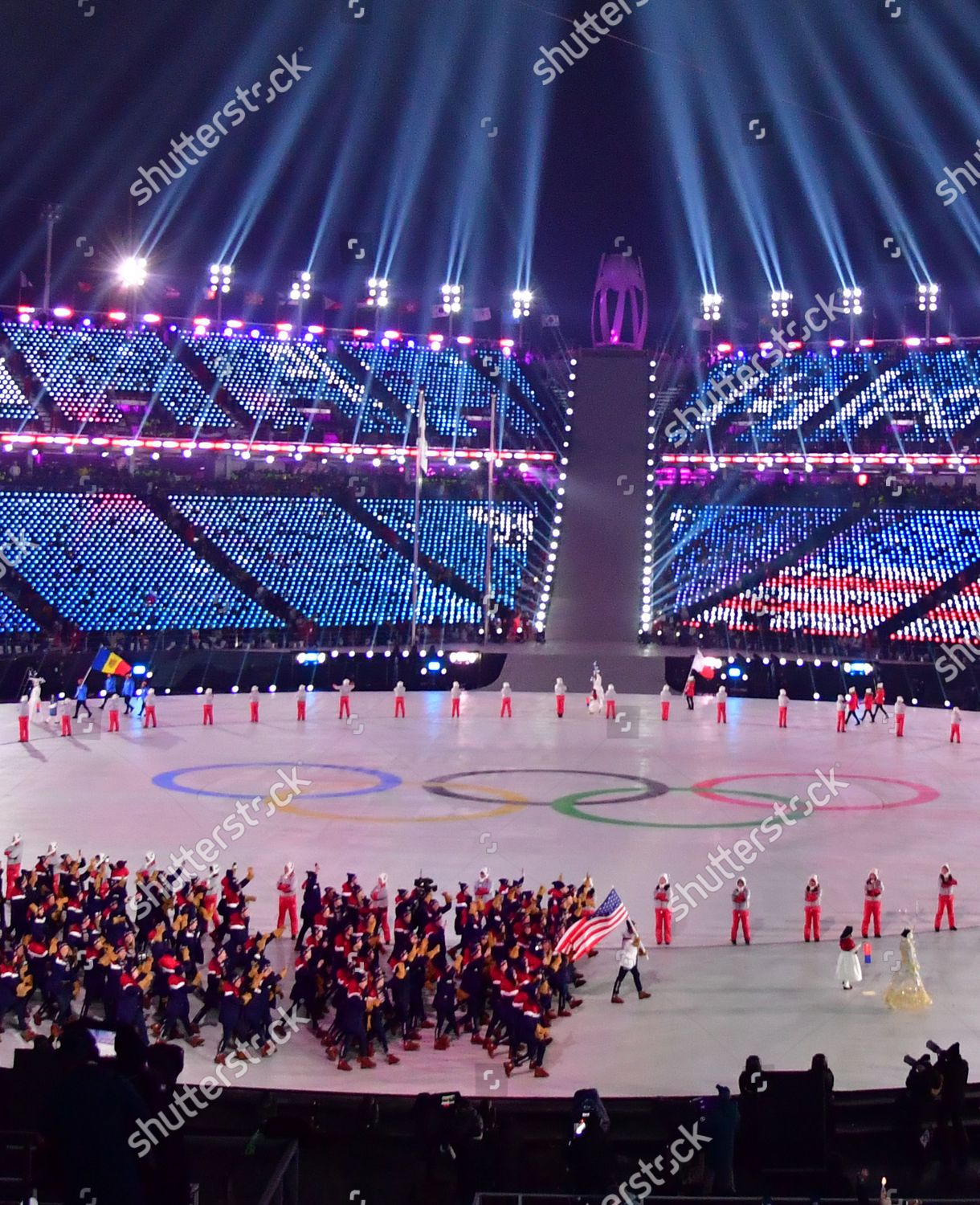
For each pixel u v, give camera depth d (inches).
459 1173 779.4
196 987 1031.0
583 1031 1043.3
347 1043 1000.2
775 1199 654.5
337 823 1755.7
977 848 1663.4
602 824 1766.7
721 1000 1114.1
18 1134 676.7
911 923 1341.0
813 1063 820.0
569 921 1144.8
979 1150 860.0
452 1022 1021.2
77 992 1107.3
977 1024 1062.4
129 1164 430.6
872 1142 864.9
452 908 1379.2
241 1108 888.3
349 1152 841.5
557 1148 840.9
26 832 1691.7
